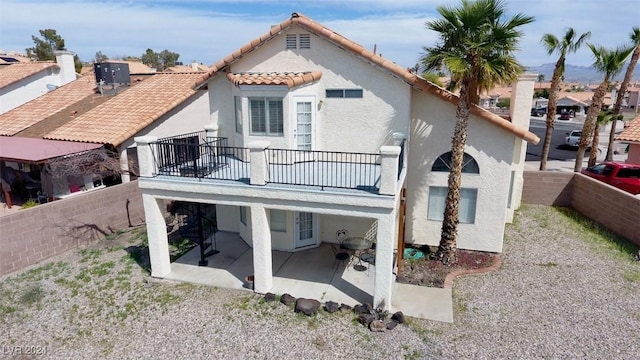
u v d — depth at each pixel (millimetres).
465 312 11742
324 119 15023
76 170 19375
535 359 9789
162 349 10359
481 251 15820
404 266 14445
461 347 10258
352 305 12047
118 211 18188
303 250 15766
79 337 10875
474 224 15672
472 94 13445
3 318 11602
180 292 12883
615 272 14047
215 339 10680
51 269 14383
